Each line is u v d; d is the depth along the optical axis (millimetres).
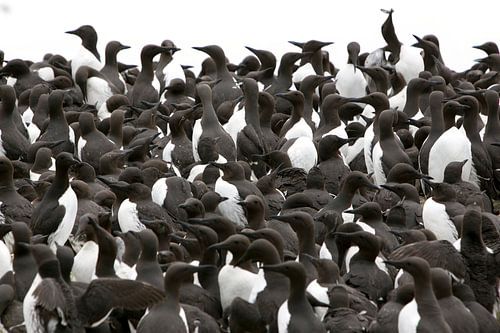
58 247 16562
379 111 25281
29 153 24312
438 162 23547
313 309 16438
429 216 20281
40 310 15281
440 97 24156
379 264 18000
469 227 17469
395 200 21297
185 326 15469
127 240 18000
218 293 17719
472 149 23672
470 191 21609
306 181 22234
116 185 20719
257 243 17156
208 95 25047
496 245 17891
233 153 24422
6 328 16047
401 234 18719
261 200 19797
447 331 15211
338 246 18359
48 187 20984
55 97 25578
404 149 25078
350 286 17250
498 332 16328
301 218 18438
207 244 18156
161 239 18953
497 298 17438
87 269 18078
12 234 18703
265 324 16438
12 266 17641
